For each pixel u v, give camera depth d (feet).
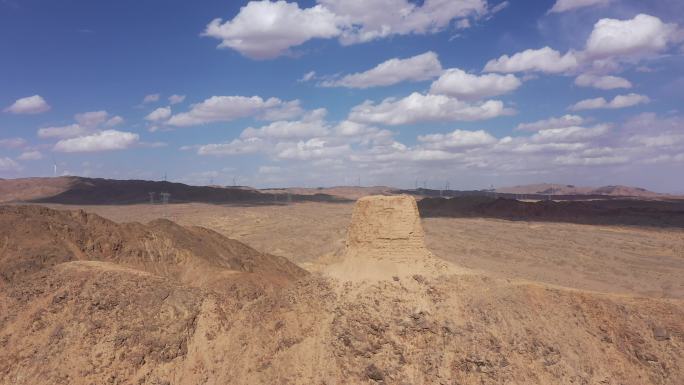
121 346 173.17
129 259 259.60
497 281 162.40
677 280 360.28
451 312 150.41
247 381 157.48
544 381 140.36
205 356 172.86
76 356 170.60
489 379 138.92
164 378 168.04
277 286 230.68
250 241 504.43
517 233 546.26
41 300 190.49
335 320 154.10
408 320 148.56
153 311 183.32
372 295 154.61
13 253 234.79
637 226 587.27
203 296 190.80
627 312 156.97
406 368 142.20
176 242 276.21
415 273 158.81
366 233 164.35
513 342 145.69
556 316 155.12
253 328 172.45
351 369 144.66
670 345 150.51
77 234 259.39
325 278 166.81
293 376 149.89
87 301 185.47
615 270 387.14
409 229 162.71
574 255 434.71
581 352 147.74
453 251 455.22
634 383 144.36
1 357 174.60
